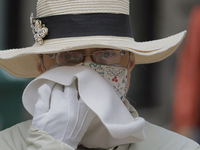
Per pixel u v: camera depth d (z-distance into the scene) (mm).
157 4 9953
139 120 3244
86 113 3301
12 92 6977
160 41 4367
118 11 3650
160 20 9969
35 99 3555
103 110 3096
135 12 10125
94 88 3258
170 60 9531
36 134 3094
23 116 7062
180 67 9453
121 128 3027
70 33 3541
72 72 3400
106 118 3057
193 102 9297
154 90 9547
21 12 8570
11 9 8500
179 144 4176
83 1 3514
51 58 3781
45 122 3113
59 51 3328
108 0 3568
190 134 9211
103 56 3652
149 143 4191
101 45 3232
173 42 4012
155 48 3922
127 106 4090
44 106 3252
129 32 3900
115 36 3611
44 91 3328
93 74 3346
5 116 6887
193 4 9539
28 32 8641
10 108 6941
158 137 4293
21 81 7059
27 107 3510
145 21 10117
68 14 3535
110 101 3186
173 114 9438
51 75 3426
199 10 9500
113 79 3725
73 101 3279
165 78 9570
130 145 4070
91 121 3555
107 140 3697
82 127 3291
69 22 3537
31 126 3172
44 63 3963
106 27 3559
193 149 4117
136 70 9578
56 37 3609
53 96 3324
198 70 9328
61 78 3373
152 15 10047
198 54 9391
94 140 3719
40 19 3773
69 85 3373
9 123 6906
